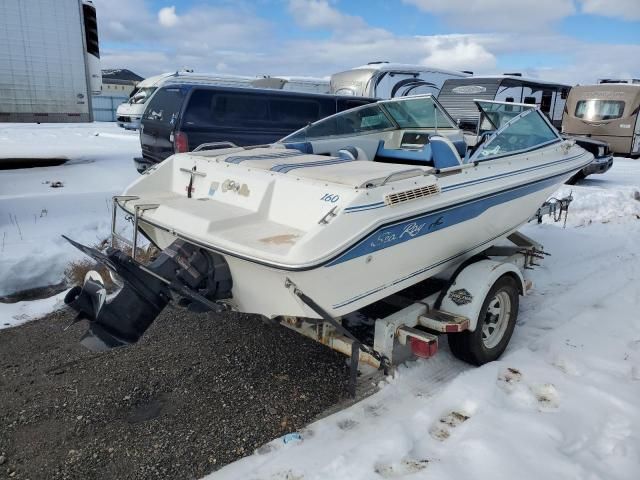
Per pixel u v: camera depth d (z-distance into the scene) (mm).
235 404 2961
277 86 15289
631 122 14250
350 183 2752
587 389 2951
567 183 10086
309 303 2547
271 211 2957
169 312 4117
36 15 8641
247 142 7520
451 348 3363
